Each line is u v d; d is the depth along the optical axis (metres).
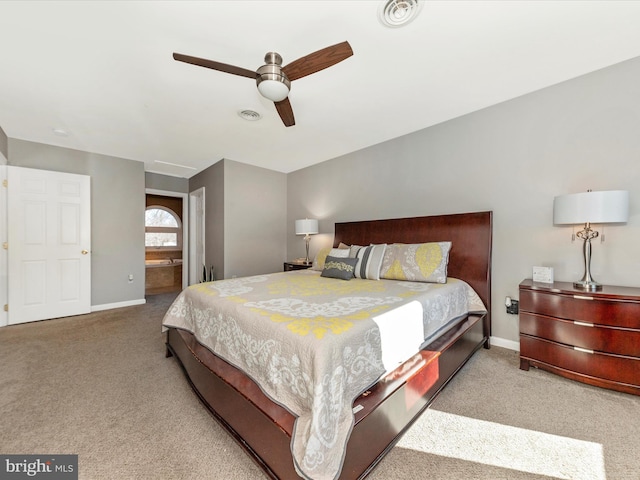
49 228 3.52
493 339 2.60
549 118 2.31
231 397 1.36
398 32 1.68
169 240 6.84
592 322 1.81
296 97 2.44
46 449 1.34
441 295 2.07
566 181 2.23
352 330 1.24
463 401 1.72
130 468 1.23
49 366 2.22
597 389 1.83
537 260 2.38
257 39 1.73
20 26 1.60
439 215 2.91
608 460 1.27
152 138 3.40
